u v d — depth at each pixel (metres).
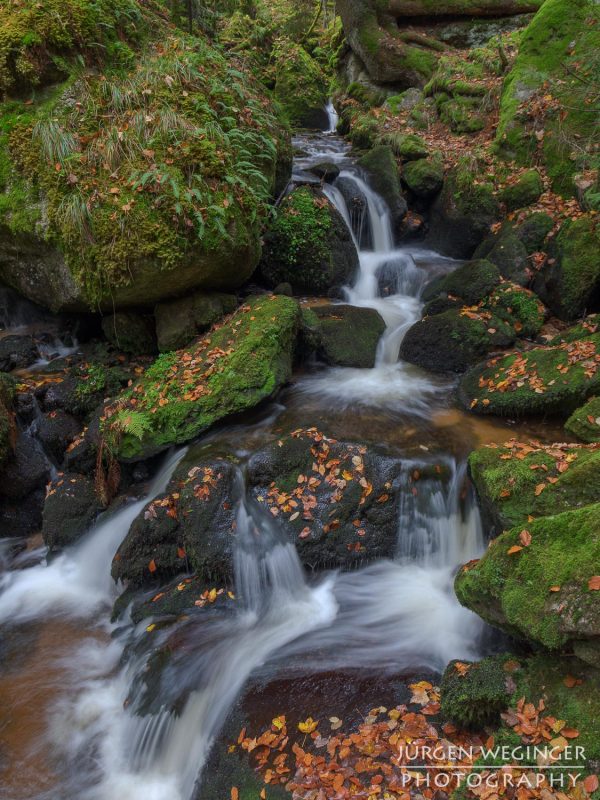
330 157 12.23
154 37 8.23
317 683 3.92
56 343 7.66
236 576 4.78
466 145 10.78
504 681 3.38
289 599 4.76
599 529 3.35
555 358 6.14
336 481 5.08
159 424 5.83
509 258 8.23
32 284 7.10
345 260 8.82
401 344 7.52
